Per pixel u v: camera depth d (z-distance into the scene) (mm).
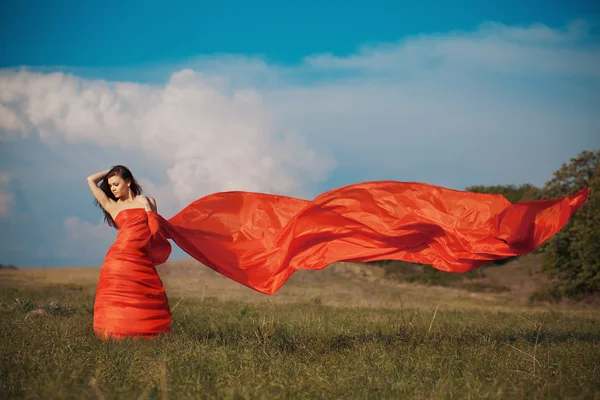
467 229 9258
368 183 9586
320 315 14070
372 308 19094
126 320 8945
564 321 15570
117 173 9633
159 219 9375
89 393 5277
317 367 6762
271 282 9703
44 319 10922
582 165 39844
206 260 9625
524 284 43281
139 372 6281
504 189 56031
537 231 8961
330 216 9719
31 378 5891
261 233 9930
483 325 12938
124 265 9125
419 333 10125
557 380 6348
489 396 5633
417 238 9648
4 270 39750
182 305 16406
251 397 5266
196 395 5215
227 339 8922
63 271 42000
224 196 10109
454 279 46406
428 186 9555
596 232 33656
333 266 46531
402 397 5633
